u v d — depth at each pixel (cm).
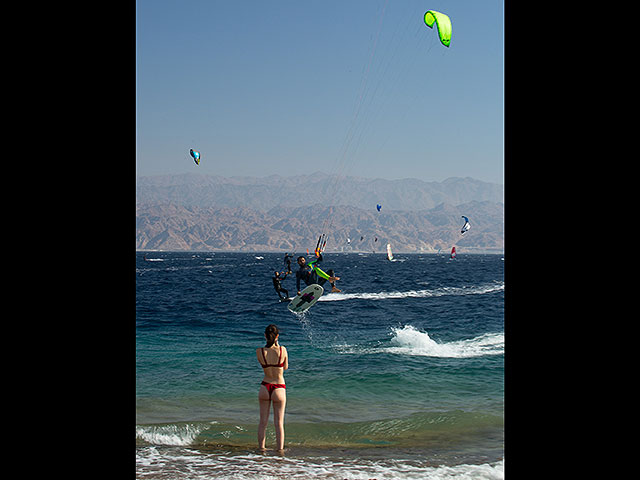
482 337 1773
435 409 912
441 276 7262
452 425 803
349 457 658
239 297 3928
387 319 2448
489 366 1269
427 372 1212
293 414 884
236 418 855
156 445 713
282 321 2384
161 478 565
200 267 11200
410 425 804
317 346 1634
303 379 1146
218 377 1167
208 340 1780
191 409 912
